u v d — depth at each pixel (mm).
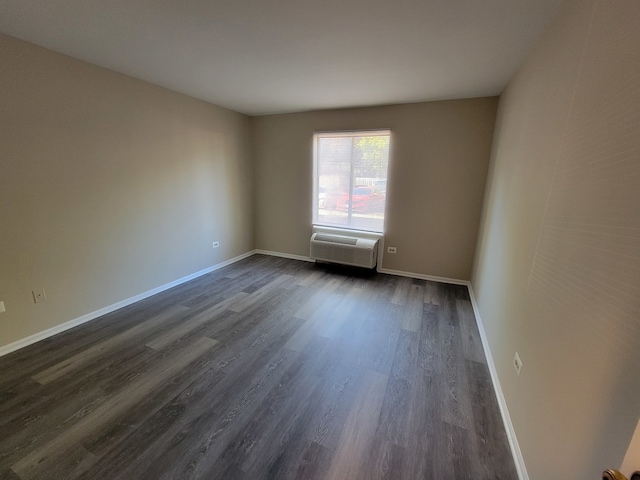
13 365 2102
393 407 1786
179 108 3412
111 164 2791
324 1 1557
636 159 770
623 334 772
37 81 2205
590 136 1044
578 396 970
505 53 2121
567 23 1398
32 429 1585
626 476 610
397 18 1719
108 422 1640
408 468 1407
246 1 1568
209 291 3523
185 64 2496
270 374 2072
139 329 2635
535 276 1457
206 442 1527
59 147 2387
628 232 784
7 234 2158
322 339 2527
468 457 1468
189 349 2352
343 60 2348
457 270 3826
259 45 2107
